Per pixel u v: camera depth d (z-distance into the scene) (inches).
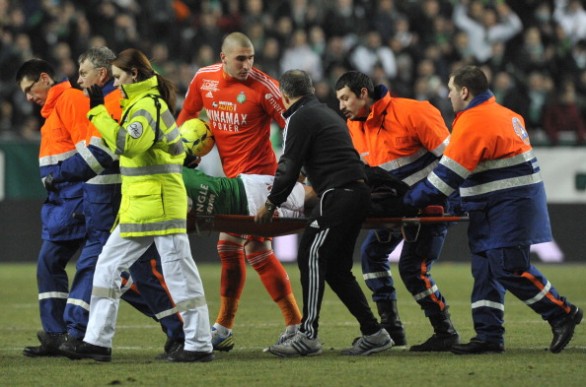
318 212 1097.4
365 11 2893.7
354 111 1173.7
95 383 949.2
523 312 1571.1
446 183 1085.1
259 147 1253.7
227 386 928.9
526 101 2620.6
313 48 2738.7
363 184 1101.7
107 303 1050.1
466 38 2834.6
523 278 1096.2
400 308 1640.0
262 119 1248.2
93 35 2672.2
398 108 1170.6
